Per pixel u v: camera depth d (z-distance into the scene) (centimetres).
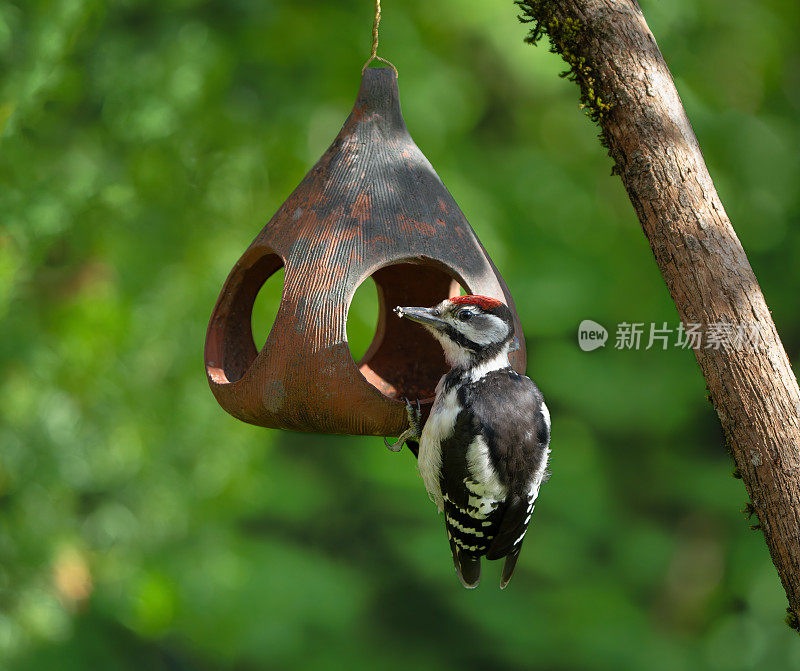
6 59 1001
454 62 1733
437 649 1794
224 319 675
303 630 1694
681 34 1711
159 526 1229
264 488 1496
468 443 624
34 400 1094
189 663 1533
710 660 1839
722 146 1784
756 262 1867
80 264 1160
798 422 507
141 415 1173
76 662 1152
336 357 593
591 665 1711
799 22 1811
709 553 1931
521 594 1777
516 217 1805
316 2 1453
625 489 1919
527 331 1781
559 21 563
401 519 1809
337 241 611
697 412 1870
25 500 1094
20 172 1035
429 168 661
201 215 1222
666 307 1805
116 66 1140
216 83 1238
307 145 1380
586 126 1880
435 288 759
